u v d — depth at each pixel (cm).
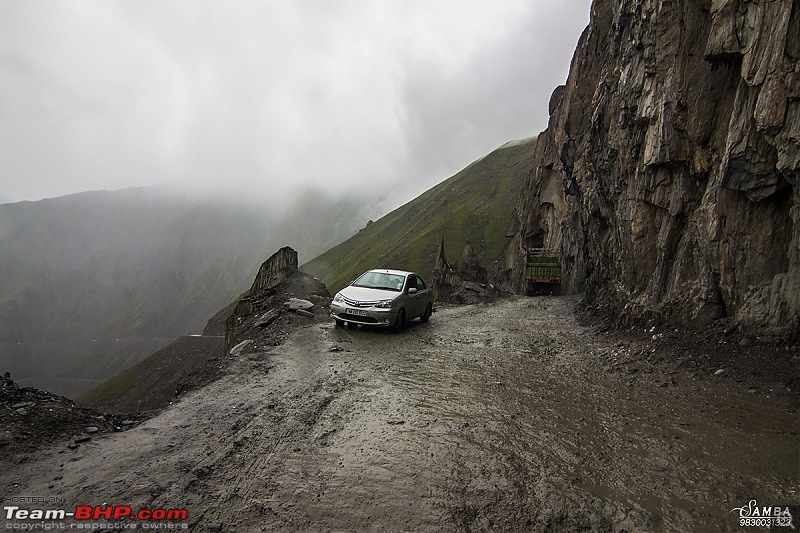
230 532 372
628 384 839
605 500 443
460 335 1405
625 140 1416
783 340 811
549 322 1716
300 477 473
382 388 815
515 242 7300
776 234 873
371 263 15388
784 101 792
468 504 430
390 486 460
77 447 510
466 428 627
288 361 977
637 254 1310
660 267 1173
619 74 1553
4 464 452
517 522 404
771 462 521
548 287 4194
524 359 1070
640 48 1314
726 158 908
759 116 829
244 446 541
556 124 5559
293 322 1468
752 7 882
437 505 426
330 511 411
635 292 1312
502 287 7325
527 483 474
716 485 472
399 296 1436
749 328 872
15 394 599
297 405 699
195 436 564
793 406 671
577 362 1030
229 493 434
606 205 1692
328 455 529
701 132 1038
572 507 430
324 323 1490
